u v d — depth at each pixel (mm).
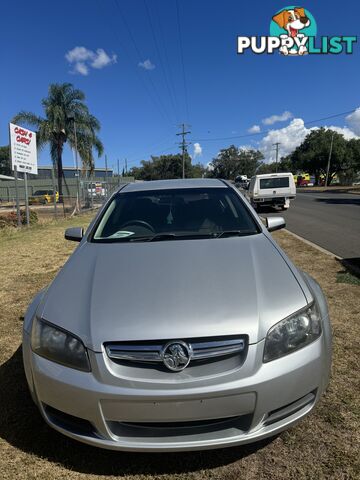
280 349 2213
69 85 31875
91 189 26719
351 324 4133
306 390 2268
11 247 9711
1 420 2852
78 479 2328
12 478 2334
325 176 74000
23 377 3389
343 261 6984
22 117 31703
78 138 32344
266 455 2434
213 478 2295
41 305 2570
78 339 2234
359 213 16812
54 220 17078
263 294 2406
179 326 2172
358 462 2334
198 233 3449
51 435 2689
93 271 2777
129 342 2166
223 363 2143
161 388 2086
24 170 15031
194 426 2178
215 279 2543
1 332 4324
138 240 3363
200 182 4406
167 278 2580
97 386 2133
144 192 4164
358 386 3033
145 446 2154
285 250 8305
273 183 19812
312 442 2508
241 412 2133
